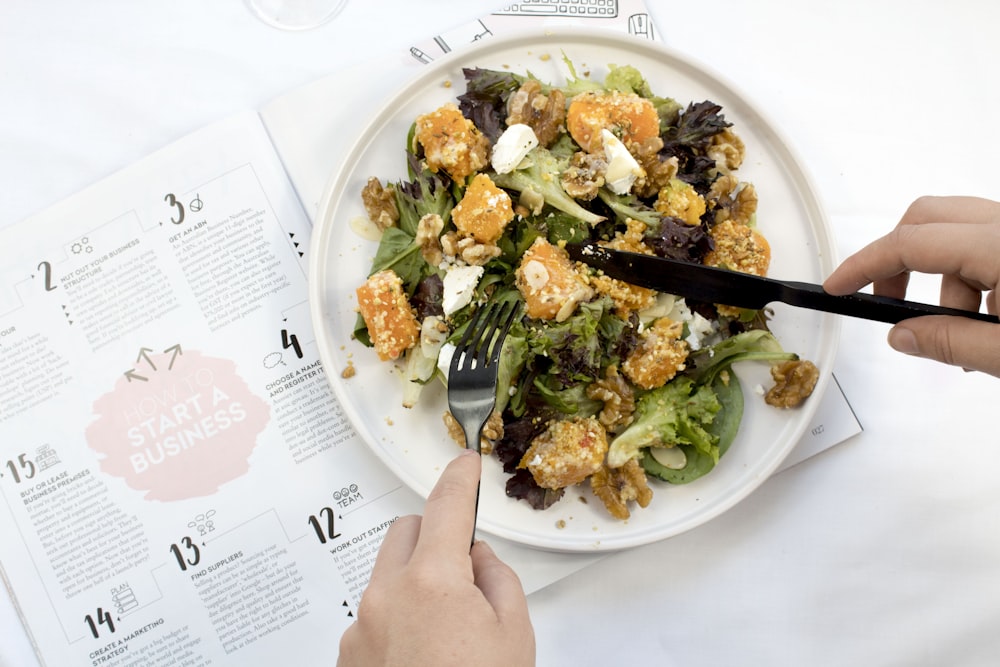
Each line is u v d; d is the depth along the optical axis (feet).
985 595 1.68
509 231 1.60
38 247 1.71
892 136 1.76
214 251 1.72
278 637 1.66
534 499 1.57
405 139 1.65
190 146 1.72
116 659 1.65
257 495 1.68
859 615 1.68
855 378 1.72
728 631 1.68
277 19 1.75
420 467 1.60
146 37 1.75
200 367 1.70
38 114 1.73
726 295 1.52
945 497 1.69
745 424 1.63
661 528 1.58
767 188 1.67
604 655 1.67
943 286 1.55
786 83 1.76
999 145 1.75
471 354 1.47
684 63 1.66
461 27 1.75
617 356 1.58
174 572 1.67
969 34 1.77
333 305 1.63
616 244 1.58
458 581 1.19
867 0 1.77
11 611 1.66
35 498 1.68
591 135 1.59
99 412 1.69
